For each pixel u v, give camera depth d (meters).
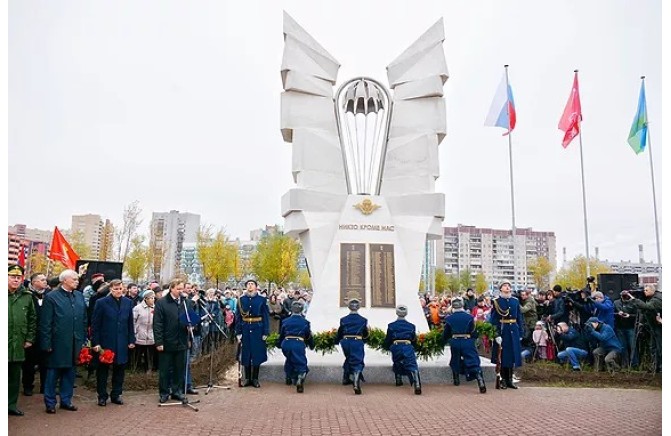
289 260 44.53
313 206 14.58
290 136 15.80
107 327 8.77
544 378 11.66
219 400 9.23
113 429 7.11
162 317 8.88
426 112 15.50
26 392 9.32
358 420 7.77
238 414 8.12
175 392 8.98
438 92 15.33
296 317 10.55
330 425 7.47
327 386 10.65
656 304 11.69
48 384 8.02
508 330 10.68
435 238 15.26
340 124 15.56
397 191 15.18
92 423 7.42
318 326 13.54
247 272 54.19
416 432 7.13
